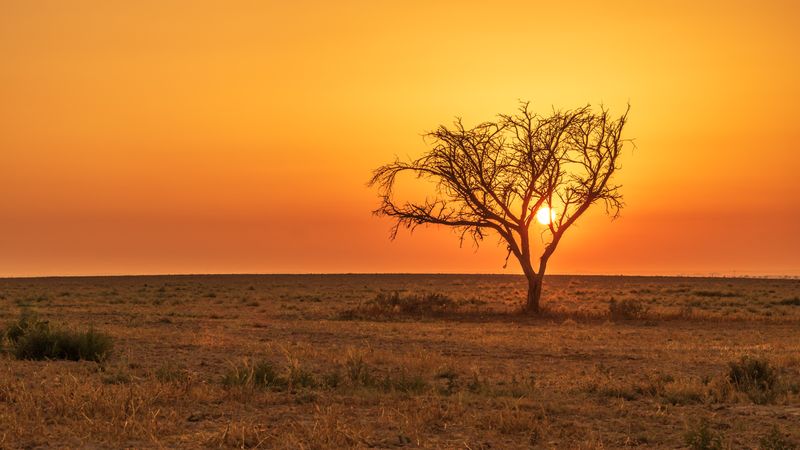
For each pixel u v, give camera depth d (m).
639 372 19.11
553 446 10.86
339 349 23.25
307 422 11.94
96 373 16.86
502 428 11.77
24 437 10.70
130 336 25.47
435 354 21.16
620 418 12.95
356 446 10.48
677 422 12.66
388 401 13.74
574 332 31.22
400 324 34.62
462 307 46.56
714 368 20.00
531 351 23.72
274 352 21.84
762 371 16.55
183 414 12.38
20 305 46.19
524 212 42.62
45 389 14.20
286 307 47.34
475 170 42.88
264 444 10.55
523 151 42.25
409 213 43.81
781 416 13.16
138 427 11.16
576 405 13.95
